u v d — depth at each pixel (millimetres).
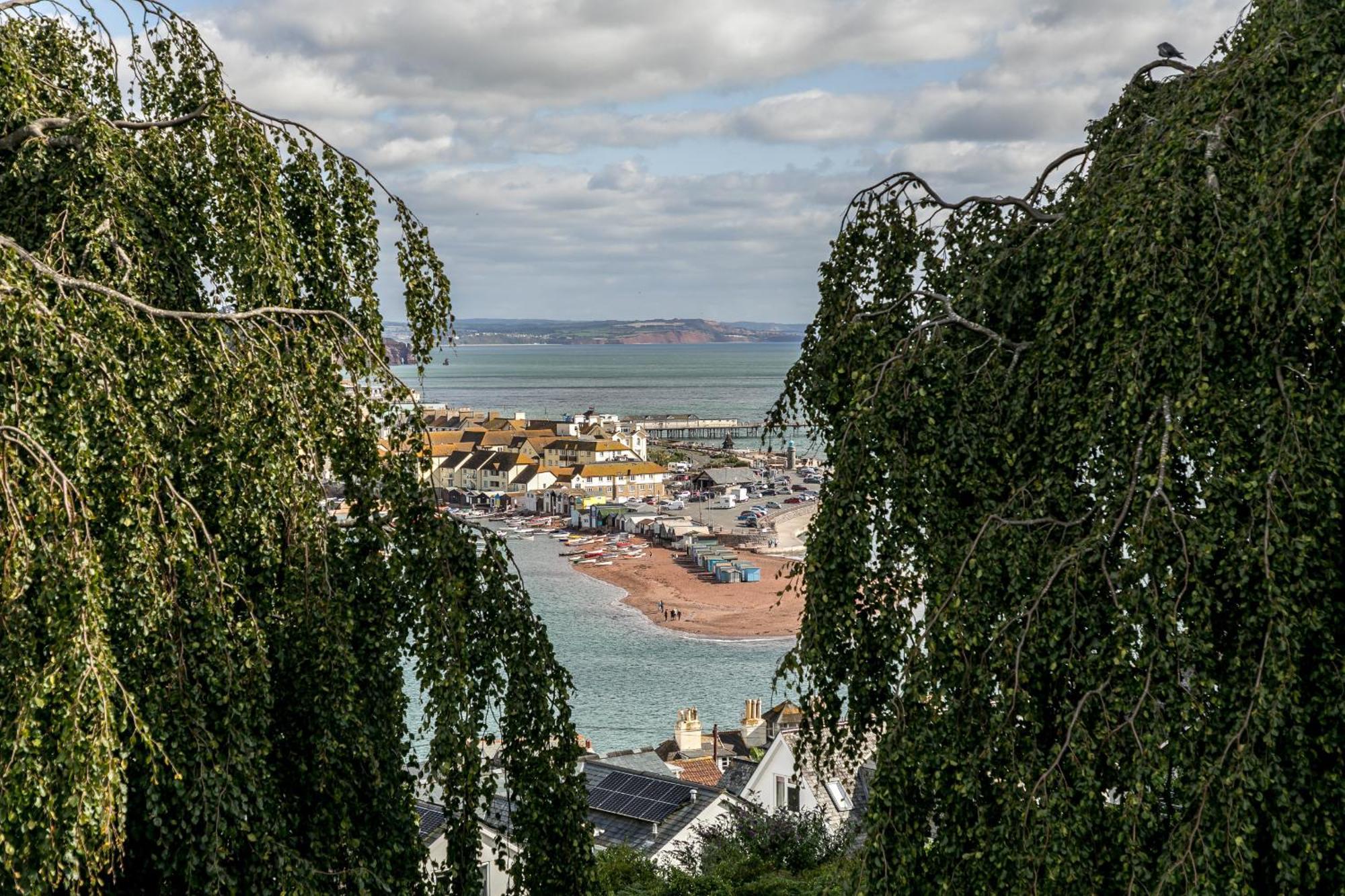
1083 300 8156
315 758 8203
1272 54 7512
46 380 6461
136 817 7418
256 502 7871
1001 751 7375
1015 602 7594
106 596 6422
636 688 65375
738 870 19969
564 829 9750
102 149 7852
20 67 7930
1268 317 6918
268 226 8703
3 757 5848
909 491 8273
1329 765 6637
